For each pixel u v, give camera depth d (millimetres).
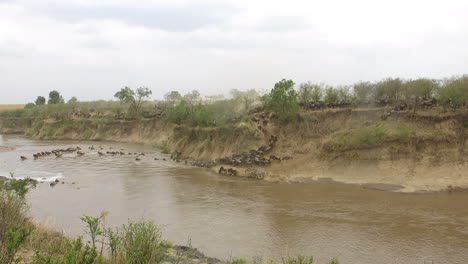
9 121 104500
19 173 40312
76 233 19406
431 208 24844
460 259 16766
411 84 40031
